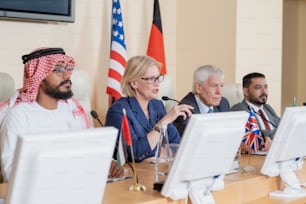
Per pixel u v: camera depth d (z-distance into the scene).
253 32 6.28
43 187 1.82
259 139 3.84
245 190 2.91
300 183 3.37
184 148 2.32
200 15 6.36
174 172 2.36
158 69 3.68
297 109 2.99
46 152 1.80
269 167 3.05
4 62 4.73
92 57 5.49
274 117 4.75
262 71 6.34
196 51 6.40
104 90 5.61
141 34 6.01
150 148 3.41
